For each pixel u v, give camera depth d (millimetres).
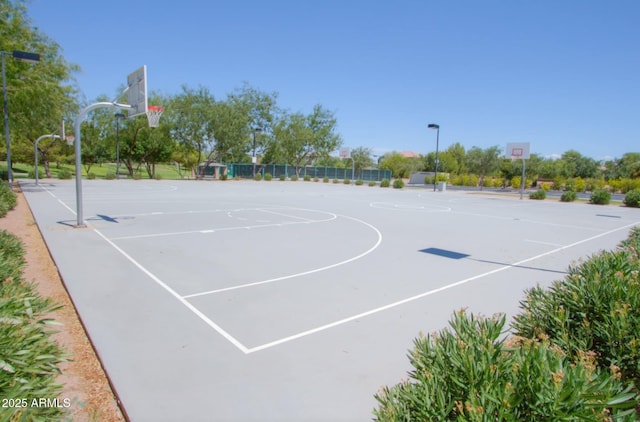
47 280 6578
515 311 5555
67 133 41312
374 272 7477
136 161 48625
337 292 6172
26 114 23922
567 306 3473
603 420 1853
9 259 4934
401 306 5625
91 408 3135
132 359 3867
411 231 12812
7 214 13914
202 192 27516
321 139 62031
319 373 3703
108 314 5000
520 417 1854
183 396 3271
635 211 23547
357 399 3289
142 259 7938
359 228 13031
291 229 12398
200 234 11039
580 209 24016
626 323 3002
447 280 7102
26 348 2568
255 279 6754
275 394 3340
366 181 57625
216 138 48188
